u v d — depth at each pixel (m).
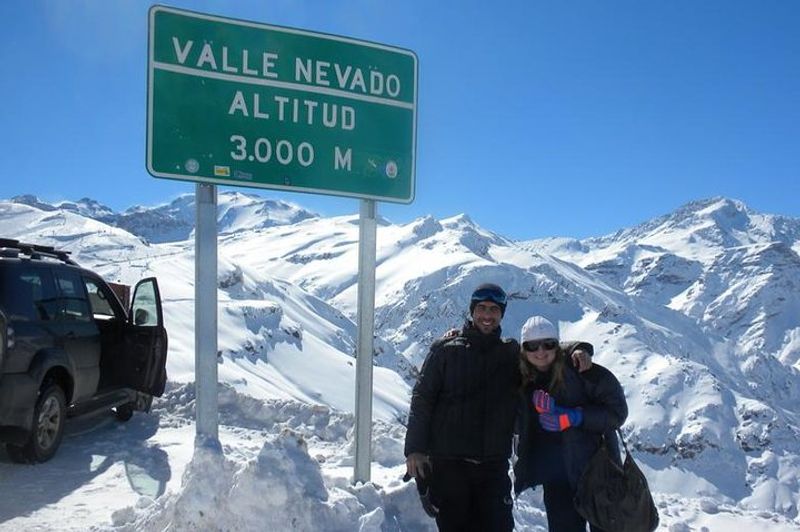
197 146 4.51
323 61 4.80
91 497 5.14
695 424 151.75
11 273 5.71
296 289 134.50
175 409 8.52
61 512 4.77
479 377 3.82
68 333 6.21
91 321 6.80
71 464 5.95
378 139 4.93
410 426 3.81
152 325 7.38
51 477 5.54
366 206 4.93
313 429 8.33
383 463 6.84
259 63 4.66
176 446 6.81
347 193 4.83
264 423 8.49
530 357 3.84
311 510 3.69
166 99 4.45
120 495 5.23
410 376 138.50
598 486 3.72
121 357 7.41
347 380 88.50
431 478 3.88
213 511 3.78
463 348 3.85
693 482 139.12
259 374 76.06
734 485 139.12
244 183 4.60
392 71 4.99
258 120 4.64
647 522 3.71
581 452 3.80
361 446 4.79
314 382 83.38
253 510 3.68
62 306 6.33
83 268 7.10
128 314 7.69
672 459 147.75
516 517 5.91
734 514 7.67
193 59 4.52
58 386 6.03
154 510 4.28
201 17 4.54
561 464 3.88
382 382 84.12
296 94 4.74
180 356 26.45
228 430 7.93
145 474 5.82
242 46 4.62
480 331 3.91
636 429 150.75
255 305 95.50
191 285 82.25
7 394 5.35
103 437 7.02
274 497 3.68
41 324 5.84
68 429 7.20
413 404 3.85
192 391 8.88
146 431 7.48
